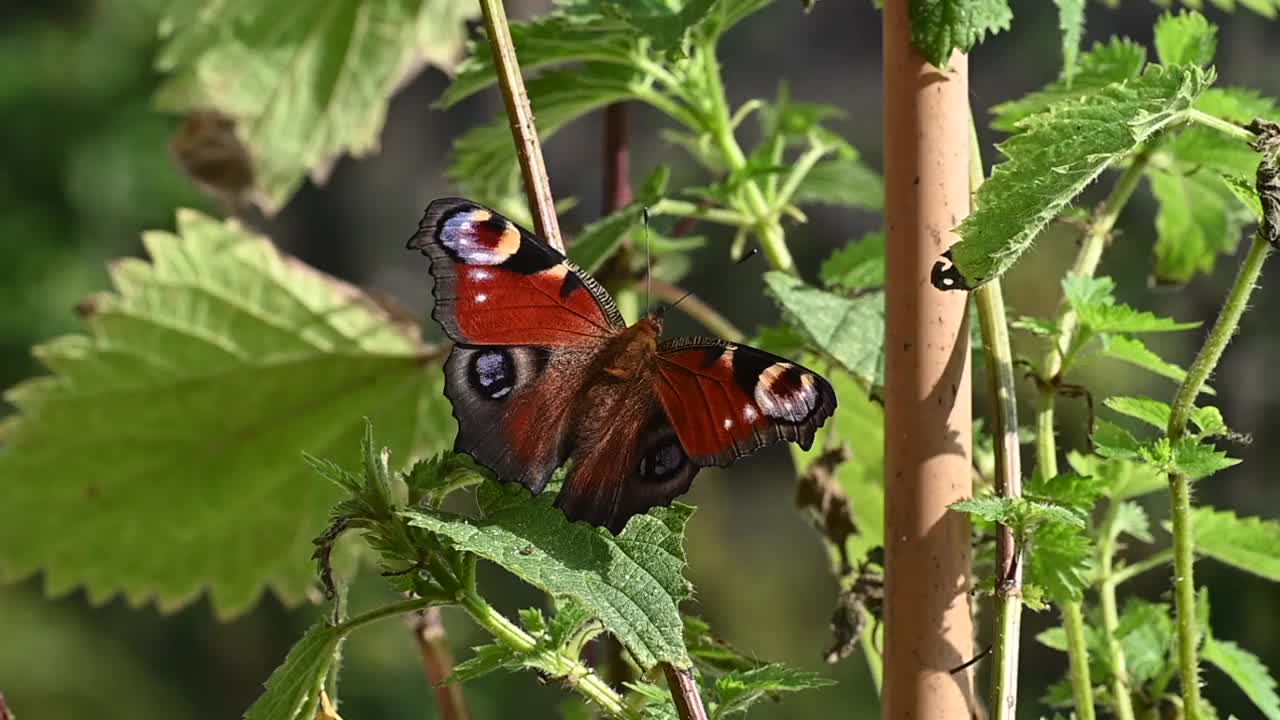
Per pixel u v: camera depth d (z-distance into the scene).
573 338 0.92
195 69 1.14
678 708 0.90
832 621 0.98
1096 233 0.97
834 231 3.75
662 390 0.92
